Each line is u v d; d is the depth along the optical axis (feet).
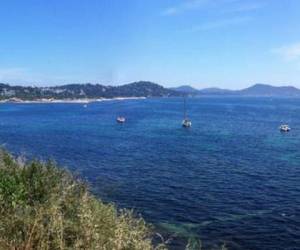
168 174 151.12
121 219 29.07
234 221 94.58
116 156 196.65
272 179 144.56
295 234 86.58
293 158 195.72
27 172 33.19
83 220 24.99
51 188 30.83
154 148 229.45
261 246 80.07
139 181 137.08
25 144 238.48
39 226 23.15
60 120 467.52
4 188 28.99
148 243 27.40
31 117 524.93
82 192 32.45
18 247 22.06
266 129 358.64
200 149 227.20
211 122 432.25
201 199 114.32
